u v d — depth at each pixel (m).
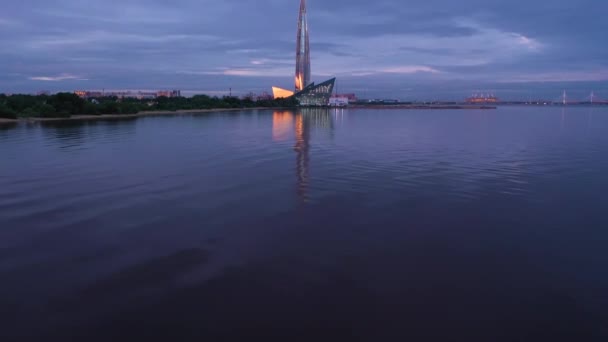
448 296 5.66
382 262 6.75
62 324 4.97
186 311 5.25
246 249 7.28
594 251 7.26
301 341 4.68
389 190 11.84
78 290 5.77
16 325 4.94
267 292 5.74
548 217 9.27
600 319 5.10
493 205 10.27
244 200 10.65
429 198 10.93
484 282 6.07
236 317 5.13
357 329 4.89
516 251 7.27
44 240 7.70
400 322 5.03
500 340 4.70
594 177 13.87
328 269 6.48
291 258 6.89
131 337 4.73
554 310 5.30
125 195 11.15
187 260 6.80
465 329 4.89
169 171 14.74
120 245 7.46
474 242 7.68
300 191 11.67
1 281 6.04
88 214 9.36
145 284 5.96
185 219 9.01
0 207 9.91
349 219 9.05
